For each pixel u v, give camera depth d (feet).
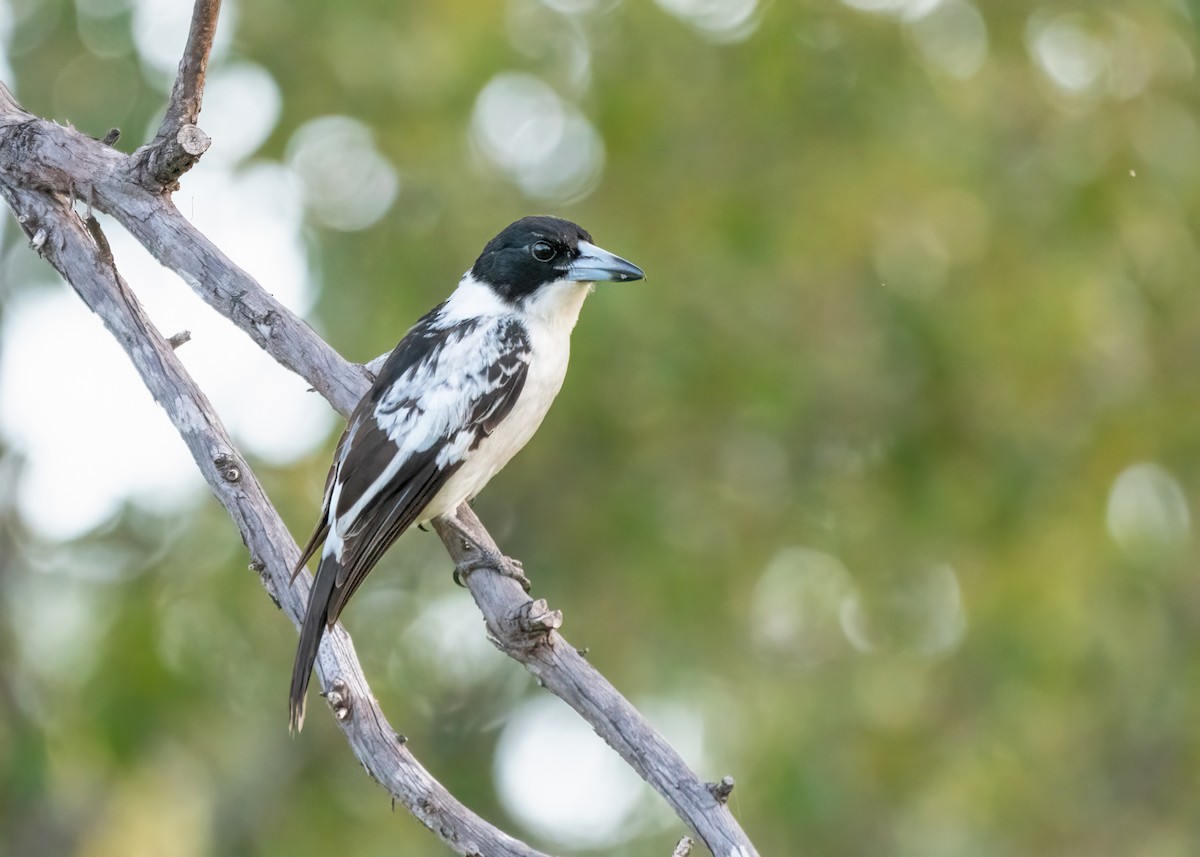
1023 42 48.93
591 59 47.37
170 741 42.32
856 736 46.39
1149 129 47.73
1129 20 48.88
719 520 48.88
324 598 22.15
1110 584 45.60
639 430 49.47
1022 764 45.24
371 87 46.19
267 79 46.06
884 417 48.96
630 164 47.21
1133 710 46.75
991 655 45.21
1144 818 47.26
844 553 48.62
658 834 47.55
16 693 45.88
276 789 46.75
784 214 46.42
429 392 26.40
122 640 42.14
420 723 51.26
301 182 46.83
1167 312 47.98
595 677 20.77
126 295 23.86
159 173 24.36
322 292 45.34
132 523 44.60
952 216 47.62
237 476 22.39
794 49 46.42
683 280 46.50
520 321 28.09
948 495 47.73
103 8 45.06
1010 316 46.32
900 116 46.75
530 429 28.22
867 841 46.21
